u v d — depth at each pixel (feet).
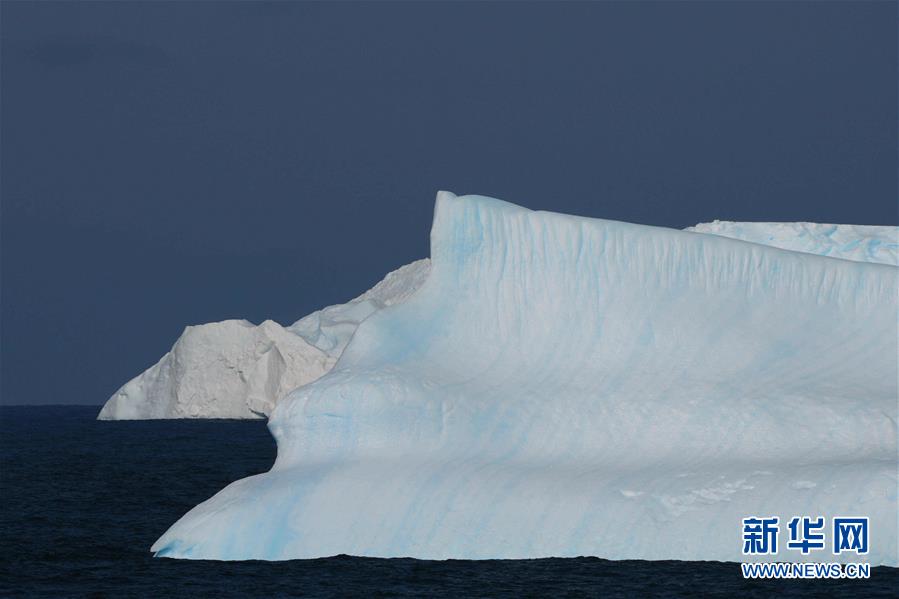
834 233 584.40
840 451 396.16
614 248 458.50
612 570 363.76
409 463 410.31
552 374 437.99
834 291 451.53
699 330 441.27
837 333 440.86
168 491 649.20
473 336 453.58
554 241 461.37
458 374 439.63
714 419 411.13
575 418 419.74
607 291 453.99
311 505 402.11
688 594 337.93
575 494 389.80
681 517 379.55
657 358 436.76
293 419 428.97
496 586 349.20
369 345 451.12
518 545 382.83
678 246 456.86
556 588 345.51
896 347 434.71
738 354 433.89
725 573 357.82
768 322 444.55
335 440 423.23
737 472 388.57
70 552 435.94
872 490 371.56
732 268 455.22
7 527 503.61
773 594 336.29
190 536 408.67
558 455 412.16
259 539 398.21
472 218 467.52
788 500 374.84
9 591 368.89
